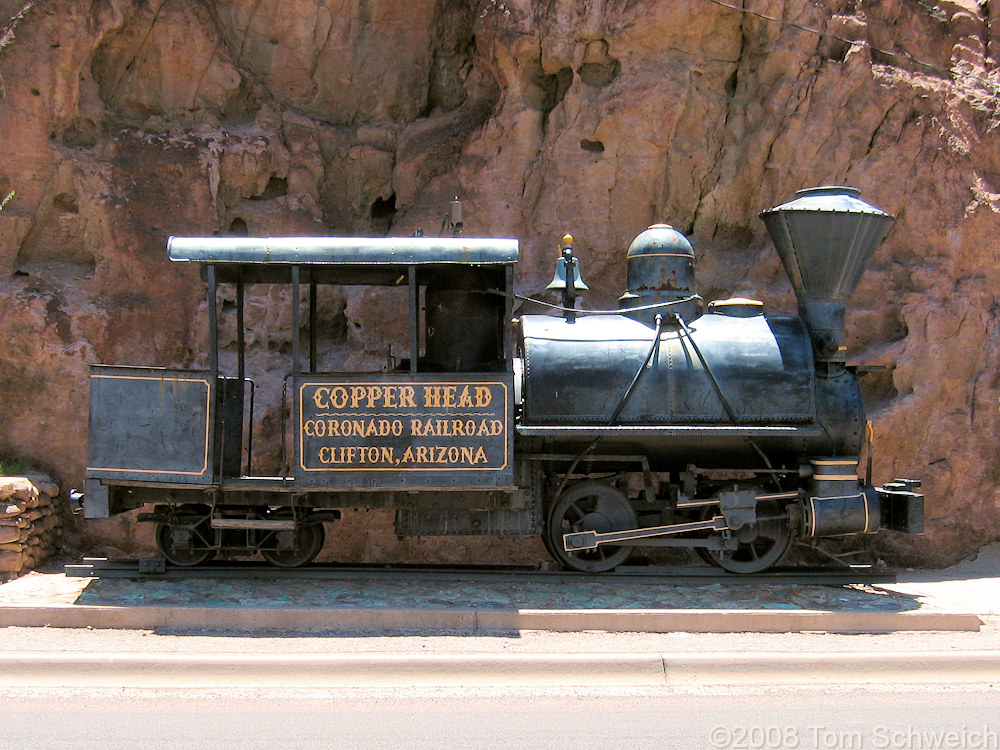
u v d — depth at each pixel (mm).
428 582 9195
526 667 6875
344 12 12453
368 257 8633
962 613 8141
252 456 11180
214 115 11945
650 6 11391
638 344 9195
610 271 11758
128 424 8703
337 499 8984
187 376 8695
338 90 12742
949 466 11047
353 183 12727
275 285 11719
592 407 8961
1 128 10914
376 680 6730
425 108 13016
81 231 11266
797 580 9445
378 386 8680
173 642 7309
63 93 11039
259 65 12430
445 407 8672
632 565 9805
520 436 9234
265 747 5414
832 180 11547
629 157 11609
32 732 5613
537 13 11586
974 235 11422
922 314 11125
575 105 11680
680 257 9734
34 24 10922
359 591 8711
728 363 9133
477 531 9211
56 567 10141
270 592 8617
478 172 11953
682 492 9531
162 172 11375
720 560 9492
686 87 11523
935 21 12125
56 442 10789
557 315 11250
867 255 9484
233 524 8859
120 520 10812
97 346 10953
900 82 11539
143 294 11250
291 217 12039
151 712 6008
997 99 11922
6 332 10734
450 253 8664
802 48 11547
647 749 5480
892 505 9320
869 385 11359
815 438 9344
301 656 6820
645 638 7684
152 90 11750
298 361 8688
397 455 8633
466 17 12695
